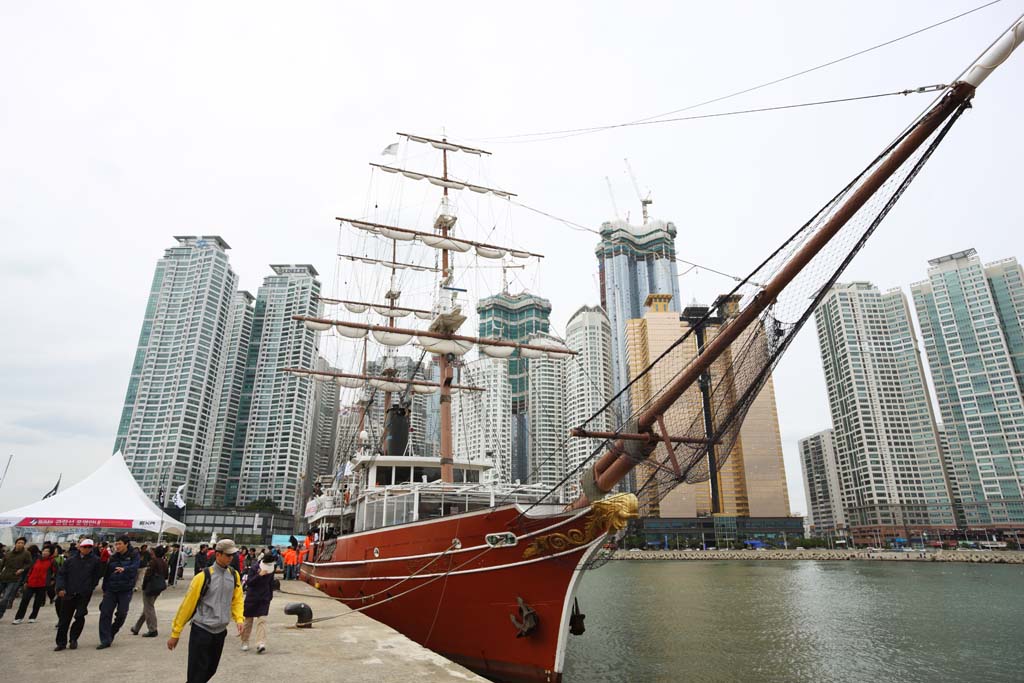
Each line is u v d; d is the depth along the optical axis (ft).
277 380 482.69
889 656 89.66
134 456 428.15
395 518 69.10
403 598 63.36
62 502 76.95
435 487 71.05
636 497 47.34
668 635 104.58
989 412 580.71
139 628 46.75
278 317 506.48
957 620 130.62
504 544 53.62
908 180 39.09
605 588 214.69
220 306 476.95
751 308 41.09
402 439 98.17
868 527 625.00
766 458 534.78
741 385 44.93
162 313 465.88
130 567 43.09
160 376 449.06
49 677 32.48
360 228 112.06
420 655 40.93
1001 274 604.90
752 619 128.16
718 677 73.05
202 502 442.09
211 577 25.20
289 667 36.81
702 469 47.32
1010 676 77.82
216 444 461.78
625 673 74.18
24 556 53.11
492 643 54.44
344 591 76.28
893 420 641.81
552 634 50.14
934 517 605.73
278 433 464.65
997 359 582.35
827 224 39.06
